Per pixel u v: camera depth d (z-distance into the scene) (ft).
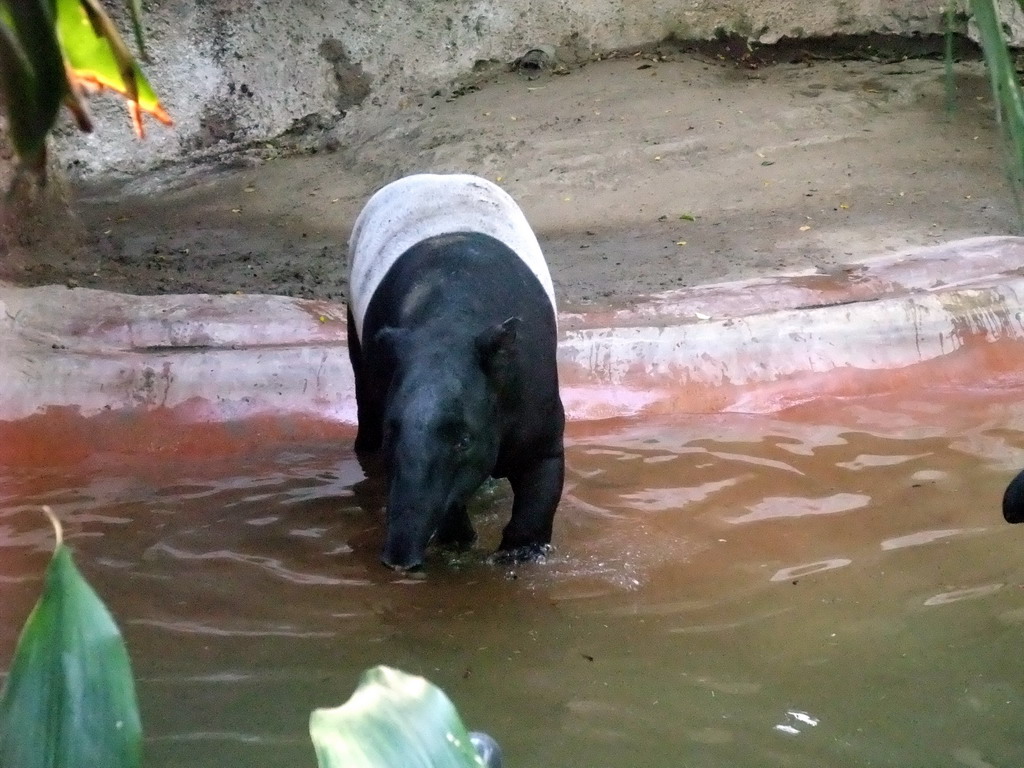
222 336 24.61
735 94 40.93
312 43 41.93
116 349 24.21
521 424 19.81
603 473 22.11
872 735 17.58
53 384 23.35
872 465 22.06
